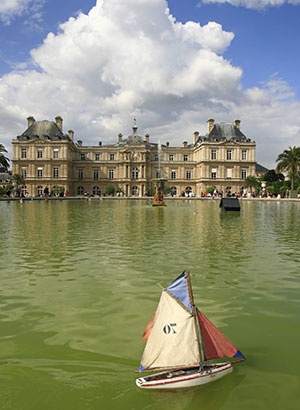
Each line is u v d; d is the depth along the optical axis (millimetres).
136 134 102000
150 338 4234
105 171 100062
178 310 4215
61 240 14164
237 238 14867
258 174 127312
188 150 103500
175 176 101500
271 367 4598
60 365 4668
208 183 93312
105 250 11961
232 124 97438
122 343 5246
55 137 91438
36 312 6434
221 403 3885
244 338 5391
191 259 10578
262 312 6387
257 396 4008
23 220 22641
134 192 98625
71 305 6758
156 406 3838
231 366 4449
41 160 90250
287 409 3789
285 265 9852
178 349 4152
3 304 6836
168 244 13242
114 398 3980
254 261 10352
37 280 8383
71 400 3961
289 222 22000
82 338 5414
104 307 6645
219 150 93312
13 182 71812
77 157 101750
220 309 6520
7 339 5395
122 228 18312
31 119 95062
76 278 8531
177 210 34188
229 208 32875
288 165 71938
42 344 5230
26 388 4195
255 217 25953
